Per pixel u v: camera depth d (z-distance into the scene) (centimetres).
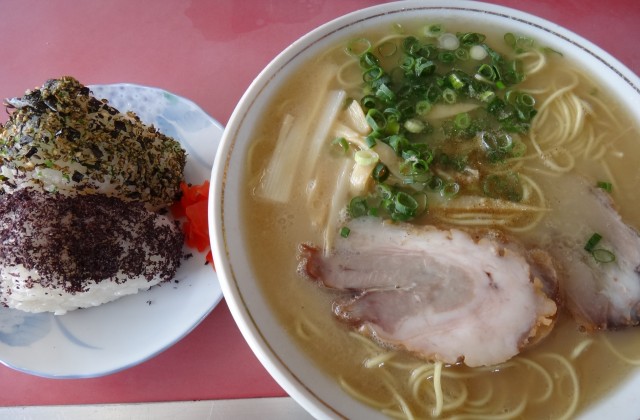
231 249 18
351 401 16
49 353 21
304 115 21
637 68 26
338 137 20
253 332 16
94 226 21
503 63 22
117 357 21
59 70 29
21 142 21
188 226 25
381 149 20
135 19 31
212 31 30
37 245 20
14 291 21
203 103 28
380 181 19
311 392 16
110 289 22
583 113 21
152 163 24
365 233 18
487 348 17
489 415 16
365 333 17
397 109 21
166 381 21
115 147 22
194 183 26
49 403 20
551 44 23
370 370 17
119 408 20
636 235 18
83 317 22
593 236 18
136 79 29
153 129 25
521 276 17
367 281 18
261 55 29
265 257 18
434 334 17
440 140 20
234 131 20
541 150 20
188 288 23
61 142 21
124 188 23
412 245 18
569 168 20
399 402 16
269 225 19
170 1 31
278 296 18
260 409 20
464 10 23
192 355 21
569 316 17
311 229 19
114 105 27
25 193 21
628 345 17
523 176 20
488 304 17
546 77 22
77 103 22
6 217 21
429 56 22
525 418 16
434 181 19
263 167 20
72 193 22
